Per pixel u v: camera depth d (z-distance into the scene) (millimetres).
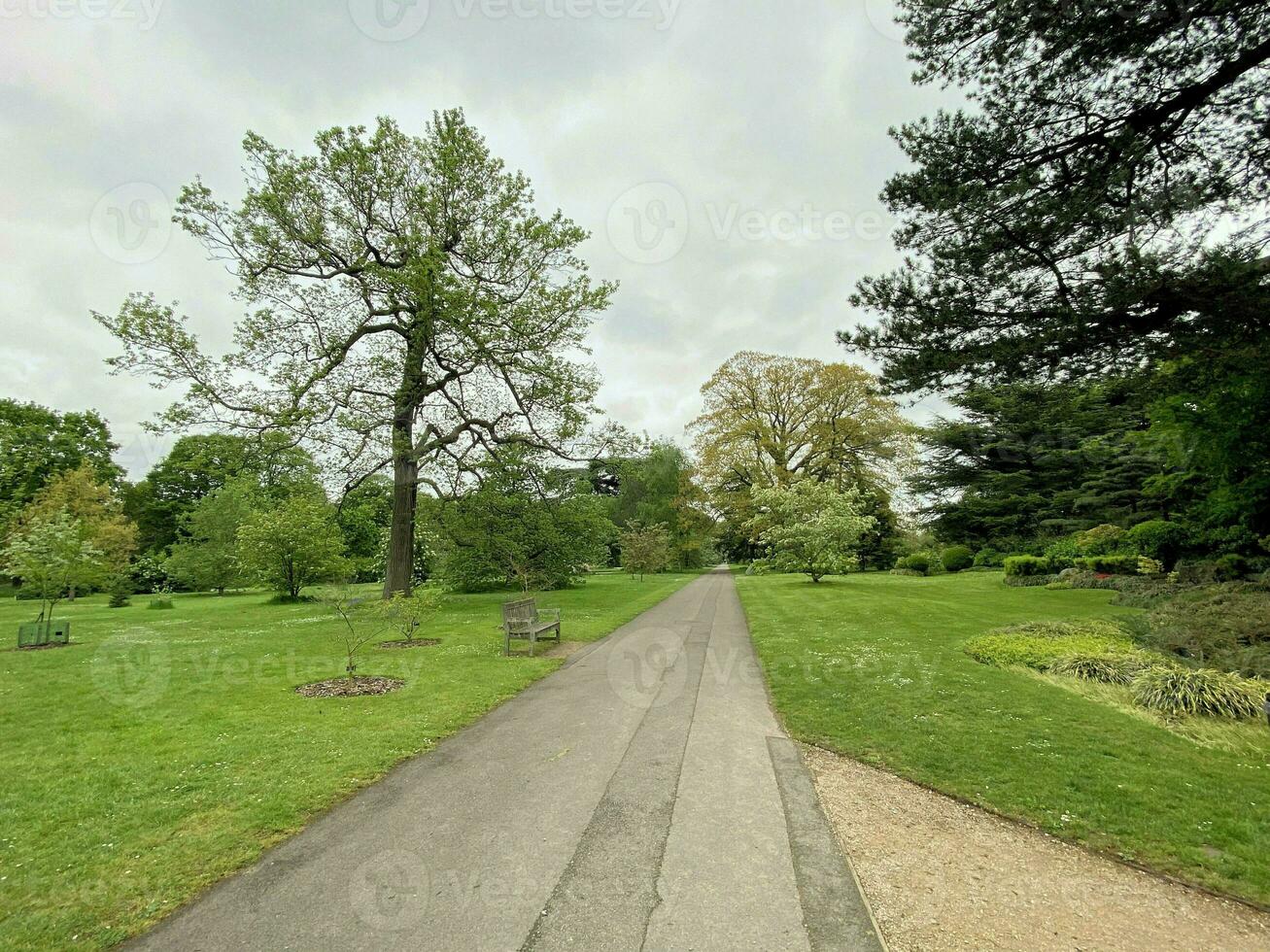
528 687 7520
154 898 2969
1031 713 6016
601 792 4273
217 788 4312
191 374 14500
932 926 2756
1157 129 7738
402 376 17438
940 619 12883
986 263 8398
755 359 39969
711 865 3287
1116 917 2838
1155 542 18422
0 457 29125
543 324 17734
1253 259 7371
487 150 17797
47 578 12562
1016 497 33375
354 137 15992
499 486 18703
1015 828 3756
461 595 23641
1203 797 4102
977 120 8312
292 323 15859
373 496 20547
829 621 13023
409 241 16297
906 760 4852
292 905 2893
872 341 9711
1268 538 12328
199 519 28453
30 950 2559
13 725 5883
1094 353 8492
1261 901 2957
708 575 41906
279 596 23547
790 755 5035
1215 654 7777
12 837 3578
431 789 4336
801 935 2666
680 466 49375
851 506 26219
